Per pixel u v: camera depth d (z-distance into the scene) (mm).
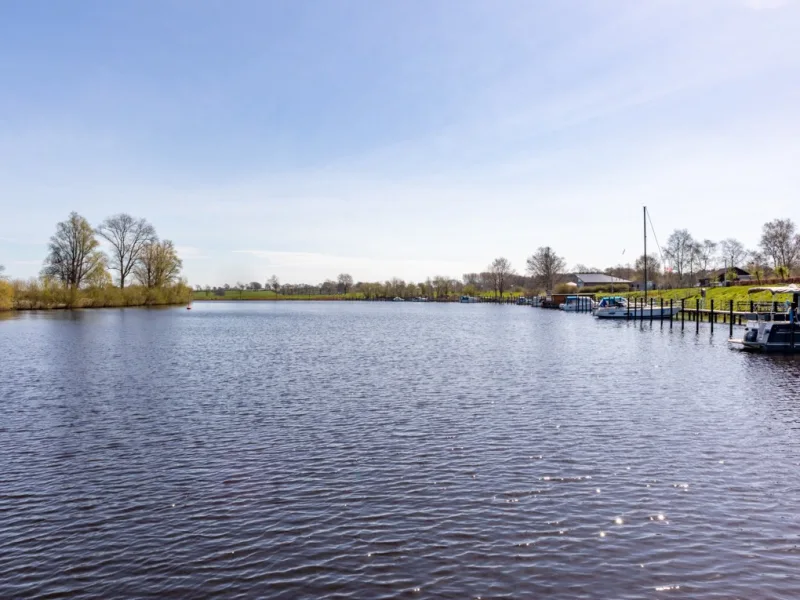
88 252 116375
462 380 31062
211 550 11695
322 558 11344
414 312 139000
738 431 20172
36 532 12539
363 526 12680
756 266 119938
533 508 13570
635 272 192625
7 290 105562
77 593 10227
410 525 12719
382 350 47219
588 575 10688
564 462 16812
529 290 199750
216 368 36031
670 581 10477
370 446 18484
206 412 23406
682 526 12625
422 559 11281
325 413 23172
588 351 45125
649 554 11430
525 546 11758
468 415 22672
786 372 33531
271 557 11398
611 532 12352
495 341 55062
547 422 21453
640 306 92062
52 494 14625
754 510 13445
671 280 149625
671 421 21594
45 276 112562
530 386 29031
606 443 18703
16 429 20797
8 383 30141
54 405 24750
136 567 11078
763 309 59344
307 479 15555
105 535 12383
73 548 11820
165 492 14703
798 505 13727
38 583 10539
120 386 29375
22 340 53250
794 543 11867
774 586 10305
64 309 114062
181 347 48969
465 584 10414
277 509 13609
